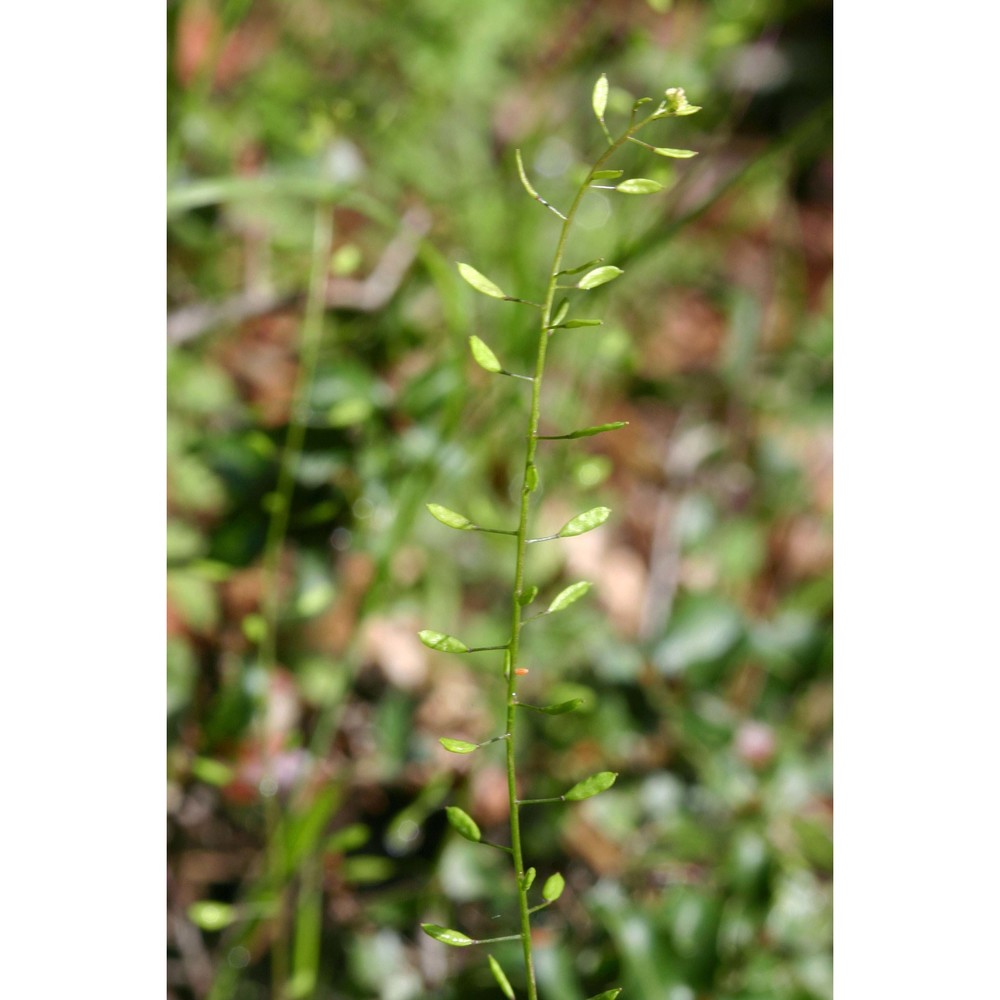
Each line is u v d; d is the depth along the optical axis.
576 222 0.37
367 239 0.37
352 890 0.35
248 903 0.34
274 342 0.36
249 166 0.37
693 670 0.35
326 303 0.36
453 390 0.34
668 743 0.35
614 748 0.35
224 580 0.35
